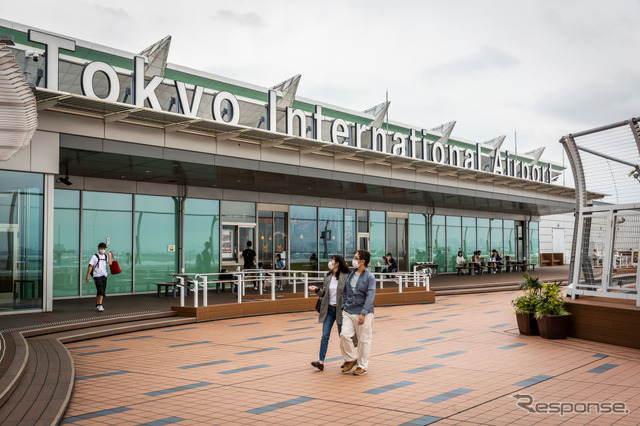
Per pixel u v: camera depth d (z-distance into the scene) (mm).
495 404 6445
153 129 15438
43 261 14125
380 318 15469
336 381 7734
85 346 10891
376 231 30625
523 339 11414
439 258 34781
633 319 10211
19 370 7426
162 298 18859
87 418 6004
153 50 18547
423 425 5676
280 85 23562
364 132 21328
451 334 12266
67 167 17266
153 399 6797
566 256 48969
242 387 7398
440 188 25172
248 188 23484
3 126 8945
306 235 26906
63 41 12859
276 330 13078
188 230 22234
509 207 35188
